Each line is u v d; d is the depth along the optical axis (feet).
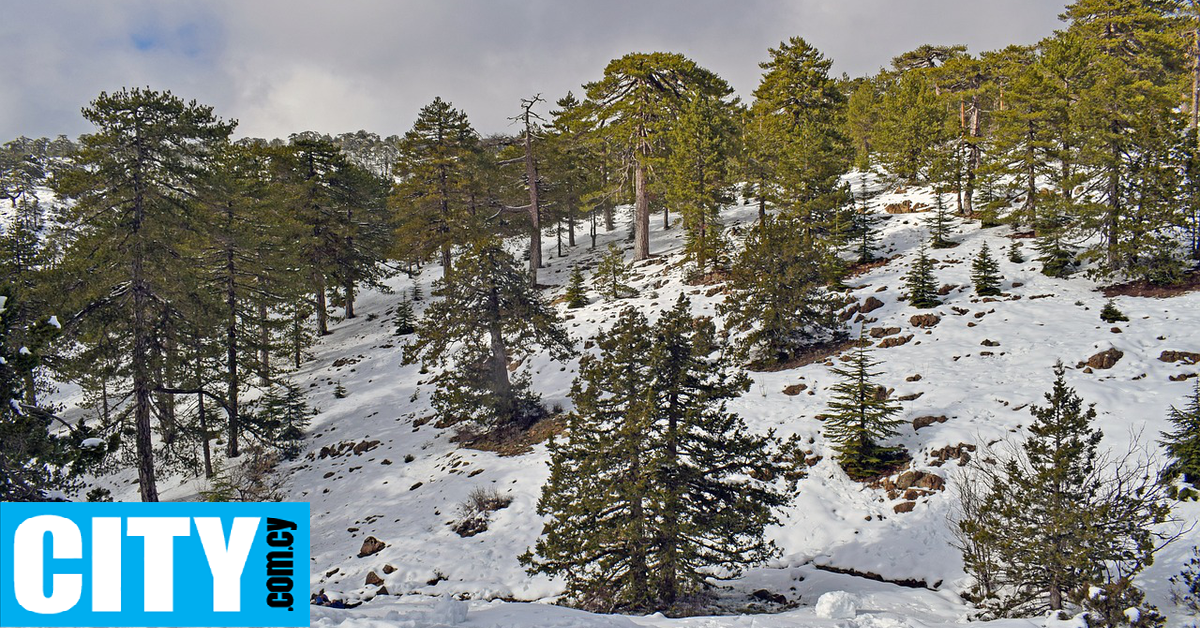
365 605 46.03
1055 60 108.47
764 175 120.06
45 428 42.78
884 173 166.30
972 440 55.42
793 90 143.95
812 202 107.55
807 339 84.89
